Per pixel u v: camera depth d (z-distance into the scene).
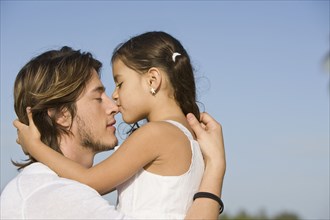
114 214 2.85
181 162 3.08
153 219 3.01
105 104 3.41
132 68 3.49
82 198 2.87
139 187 3.11
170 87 3.44
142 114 3.48
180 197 3.06
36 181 2.99
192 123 3.21
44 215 2.84
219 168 3.09
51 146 3.24
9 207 2.92
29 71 3.29
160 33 3.58
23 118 3.31
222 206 3.03
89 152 3.37
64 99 3.25
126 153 3.05
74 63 3.29
